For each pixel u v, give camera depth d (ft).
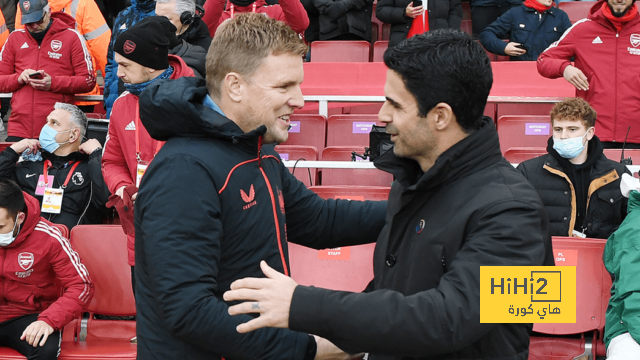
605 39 13.88
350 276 9.45
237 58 4.37
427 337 3.29
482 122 4.05
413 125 3.82
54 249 8.91
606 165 10.66
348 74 16.21
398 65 3.77
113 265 9.79
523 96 16.02
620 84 13.79
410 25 17.71
